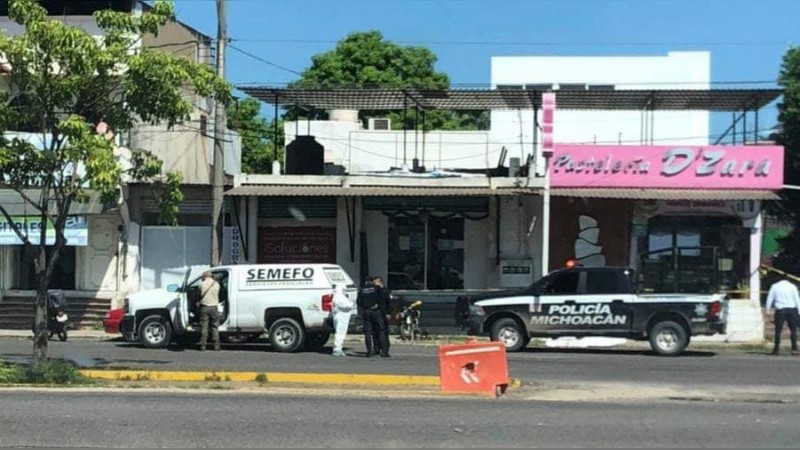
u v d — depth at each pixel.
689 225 26.06
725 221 26.02
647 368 17.22
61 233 14.76
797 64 30.55
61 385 13.67
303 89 26.66
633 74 36.94
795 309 20.98
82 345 21.77
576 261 26.14
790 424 10.38
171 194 15.59
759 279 25.72
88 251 27.05
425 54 47.47
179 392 12.96
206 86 15.00
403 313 24.19
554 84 37.34
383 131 34.03
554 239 26.33
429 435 9.55
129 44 14.74
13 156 14.17
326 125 34.12
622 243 26.11
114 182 13.72
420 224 26.88
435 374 15.73
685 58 36.72
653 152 25.61
